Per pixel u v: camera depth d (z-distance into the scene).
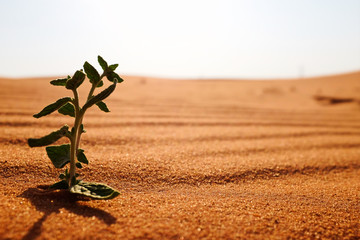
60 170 0.59
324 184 0.68
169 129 1.14
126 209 0.47
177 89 3.92
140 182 0.59
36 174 0.57
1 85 2.30
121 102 1.96
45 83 2.98
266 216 0.49
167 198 0.54
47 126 0.94
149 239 0.41
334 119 1.93
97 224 0.43
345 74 10.37
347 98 3.66
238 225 0.46
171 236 0.42
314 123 1.66
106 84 3.62
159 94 2.97
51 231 0.40
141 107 1.79
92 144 0.80
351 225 0.49
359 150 1.02
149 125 1.19
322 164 0.81
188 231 0.43
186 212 0.48
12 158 0.61
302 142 1.09
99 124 1.08
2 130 0.82
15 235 0.39
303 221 0.49
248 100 3.18
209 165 0.71
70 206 0.46
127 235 0.41
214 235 0.43
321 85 6.60
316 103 3.39
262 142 1.04
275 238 0.44
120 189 0.56
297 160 0.82
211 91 3.98
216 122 1.43
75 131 0.47
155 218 0.46
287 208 0.53
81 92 2.31
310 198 0.59
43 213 0.44
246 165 0.73
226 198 0.56
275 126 1.45
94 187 0.47
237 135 1.13
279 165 0.76
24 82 2.92
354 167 0.81
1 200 0.46
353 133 1.39
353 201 0.59
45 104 1.48
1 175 0.55
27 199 0.47
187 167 0.68
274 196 0.59
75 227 0.42
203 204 0.52
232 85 5.72
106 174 0.60
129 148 0.80
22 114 1.12
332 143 1.11
